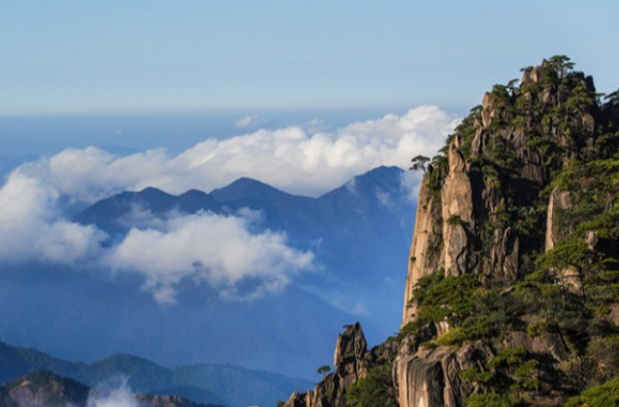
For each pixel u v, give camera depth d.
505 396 184.25
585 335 196.12
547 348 193.00
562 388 186.38
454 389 188.88
